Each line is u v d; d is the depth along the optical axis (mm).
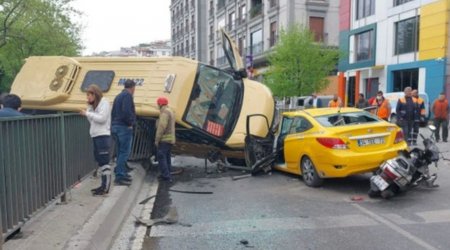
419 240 5207
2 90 27359
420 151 7703
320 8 39719
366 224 5902
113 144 9367
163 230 5867
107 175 7133
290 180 9125
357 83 32688
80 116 7531
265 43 44000
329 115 8617
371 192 7312
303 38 32094
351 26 33750
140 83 10141
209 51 64312
